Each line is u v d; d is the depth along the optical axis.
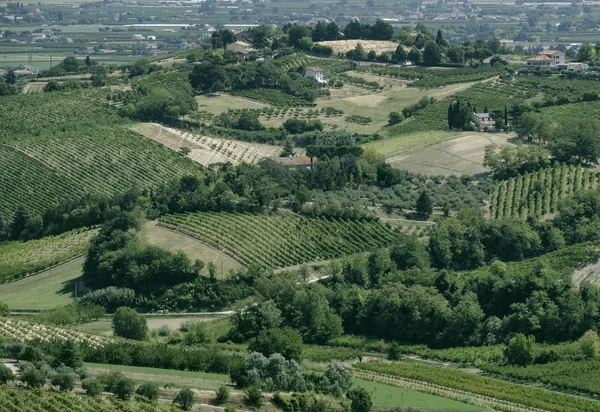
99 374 193.38
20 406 176.00
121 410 179.38
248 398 189.25
